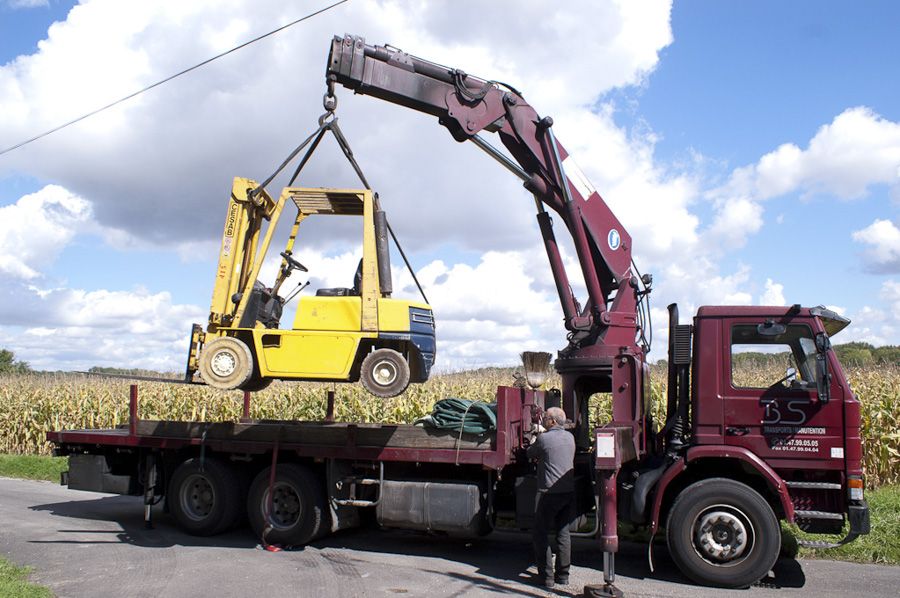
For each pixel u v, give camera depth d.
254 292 8.86
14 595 6.37
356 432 8.73
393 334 8.34
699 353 7.83
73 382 21.33
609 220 9.27
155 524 10.45
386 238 8.65
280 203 8.78
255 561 8.20
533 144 9.09
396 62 8.71
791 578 7.68
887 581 7.55
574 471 8.15
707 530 7.34
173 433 9.88
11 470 15.92
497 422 8.10
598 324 8.81
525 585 7.31
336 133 8.59
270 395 18.06
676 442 7.88
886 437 12.54
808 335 7.61
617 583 7.44
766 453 7.49
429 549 8.96
